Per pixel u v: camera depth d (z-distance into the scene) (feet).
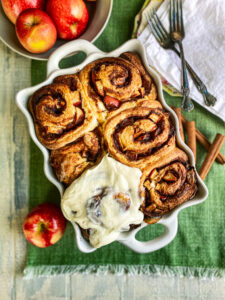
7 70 2.16
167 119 1.74
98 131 1.72
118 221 1.64
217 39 2.04
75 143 1.72
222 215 2.14
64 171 1.71
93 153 1.71
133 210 1.65
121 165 1.68
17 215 2.15
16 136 2.16
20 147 2.16
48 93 1.73
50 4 1.91
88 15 2.06
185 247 2.13
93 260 2.12
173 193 1.69
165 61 2.06
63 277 2.15
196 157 2.14
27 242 2.15
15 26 1.92
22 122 2.16
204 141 2.10
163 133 1.70
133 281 2.15
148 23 2.05
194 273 2.12
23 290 2.14
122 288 2.14
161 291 2.14
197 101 2.08
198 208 2.14
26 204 2.15
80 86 1.73
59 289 2.14
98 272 2.12
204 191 1.72
